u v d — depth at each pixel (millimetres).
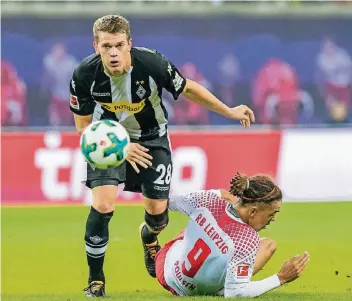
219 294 22344
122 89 23406
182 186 51062
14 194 51156
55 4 78812
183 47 80500
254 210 21469
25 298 23062
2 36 77875
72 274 29641
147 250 26969
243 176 21594
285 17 81062
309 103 79562
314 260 31766
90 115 24766
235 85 80812
